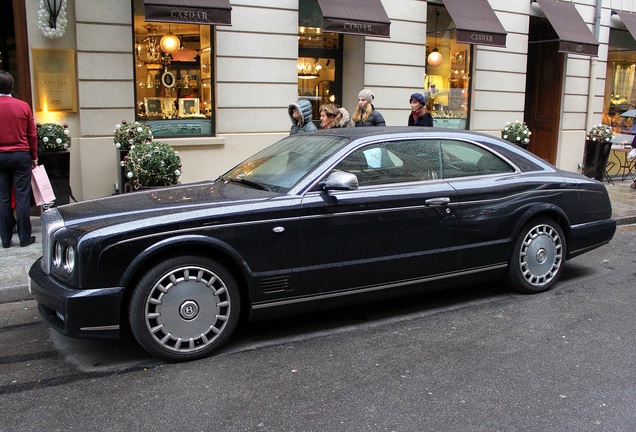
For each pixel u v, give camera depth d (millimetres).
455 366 4152
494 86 12773
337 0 9953
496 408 3551
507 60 12852
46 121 8680
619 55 15023
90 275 3947
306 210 4520
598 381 3900
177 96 9648
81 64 8734
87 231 4027
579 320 5055
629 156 13062
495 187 5383
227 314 4352
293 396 3721
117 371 4109
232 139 9914
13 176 6984
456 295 5781
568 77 13898
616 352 4379
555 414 3471
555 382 3891
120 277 3986
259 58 9977
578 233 5938
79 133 8945
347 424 3375
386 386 3852
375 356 4344
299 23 10672
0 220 6973
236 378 3984
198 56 9727
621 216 9555
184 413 3514
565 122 14070
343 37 11305
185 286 4188
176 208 4305
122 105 9078
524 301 5566
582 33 13008
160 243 4055
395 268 4934
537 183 5633
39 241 7355
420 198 4977
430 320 5090
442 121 12305
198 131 9820
